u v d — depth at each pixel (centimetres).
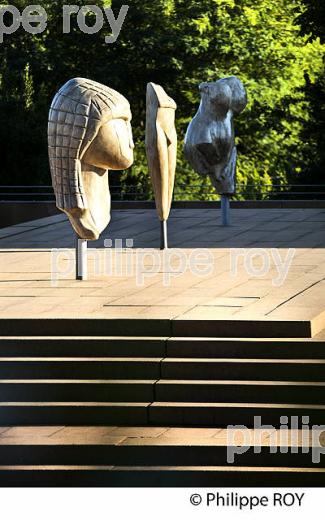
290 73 5984
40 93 4809
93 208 2259
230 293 2092
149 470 1653
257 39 5825
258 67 5950
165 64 5516
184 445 1667
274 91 5856
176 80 5659
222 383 1777
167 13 5541
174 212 3481
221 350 1830
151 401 1788
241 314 1894
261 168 6000
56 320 1891
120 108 2217
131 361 1822
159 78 5641
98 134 2209
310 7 5084
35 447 1688
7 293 2147
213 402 1773
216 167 3072
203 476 1644
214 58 5825
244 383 1773
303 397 1756
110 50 5547
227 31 5762
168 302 2017
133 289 2161
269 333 1842
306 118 5894
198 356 1836
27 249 2739
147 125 2539
